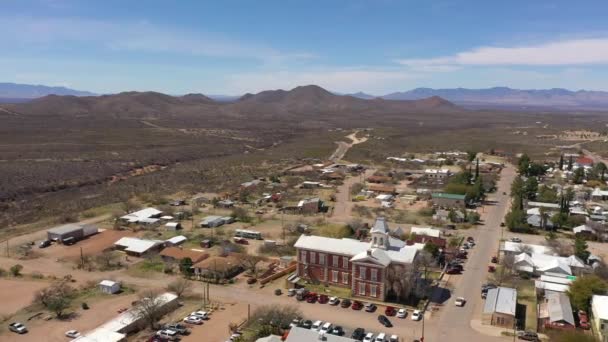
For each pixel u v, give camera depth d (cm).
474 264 11281
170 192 19425
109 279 10331
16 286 9869
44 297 8994
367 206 17112
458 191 17938
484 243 12975
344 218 15525
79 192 19850
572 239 13500
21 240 13088
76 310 8769
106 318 8438
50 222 14875
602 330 7700
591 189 19600
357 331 7844
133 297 9350
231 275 10638
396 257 9419
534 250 11850
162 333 7769
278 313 8125
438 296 9444
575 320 8531
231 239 13250
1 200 17775
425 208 16500
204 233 13762
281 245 12581
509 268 10612
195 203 17300
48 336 7794
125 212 16125
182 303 9106
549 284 9694
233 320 8388
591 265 11038
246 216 15675
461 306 8962
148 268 11025
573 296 8862
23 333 7888
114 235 13575
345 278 9931
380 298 9238
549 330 7931
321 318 8469
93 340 7350
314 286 10012
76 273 10700
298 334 6862
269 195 18550
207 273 10394
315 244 10288
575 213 15512
